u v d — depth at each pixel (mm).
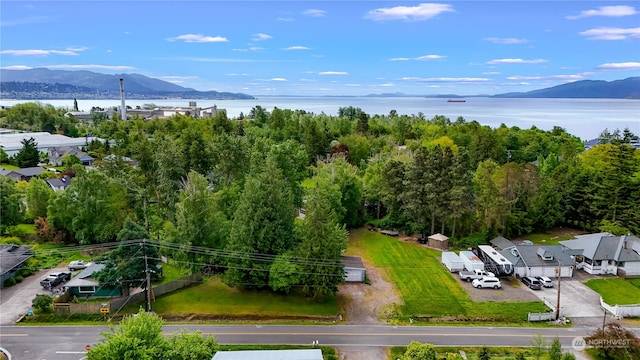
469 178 61156
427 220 65938
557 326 39906
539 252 52625
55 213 57906
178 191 62812
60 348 34625
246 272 44031
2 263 47562
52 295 43875
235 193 60750
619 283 49719
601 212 65375
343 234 45312
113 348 25281
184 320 39875
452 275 52094
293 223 47500
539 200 66125
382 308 43219
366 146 111562
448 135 120625
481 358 33125
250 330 38125
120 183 59562
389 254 59375
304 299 44500
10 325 38344
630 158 63500
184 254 45750
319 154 111500
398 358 32312
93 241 56406
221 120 134000
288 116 154625
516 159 112375
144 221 61219
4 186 61375
